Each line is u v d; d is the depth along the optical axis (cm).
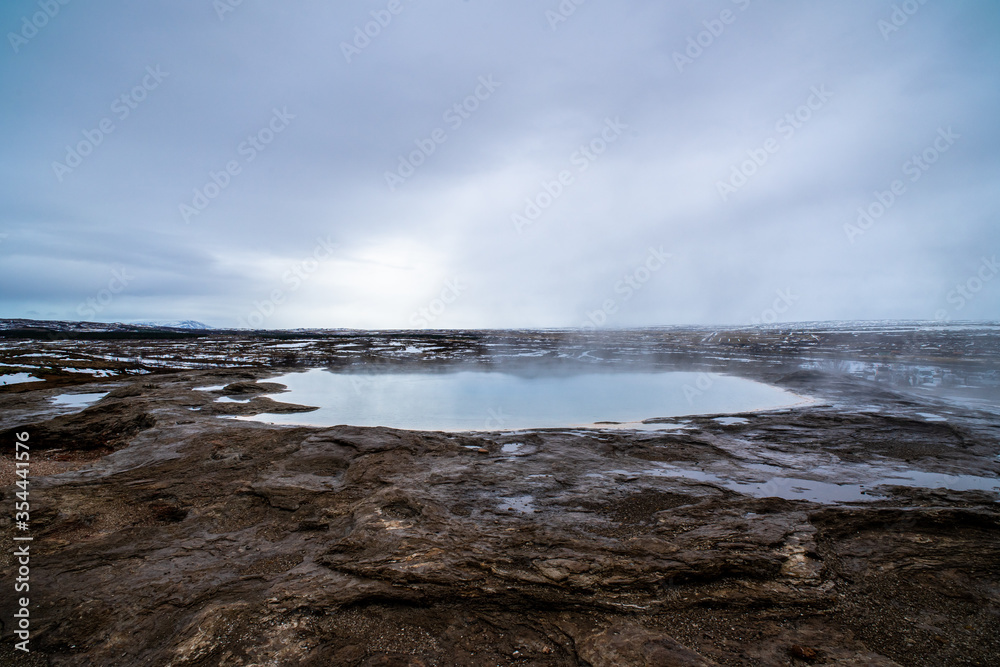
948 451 952
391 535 552
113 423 1236
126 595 453
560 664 360
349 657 366
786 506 646
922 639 385
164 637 394
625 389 2000
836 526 584
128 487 729
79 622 413
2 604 436
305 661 362
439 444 997
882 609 424
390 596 438
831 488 740
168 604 439
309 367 2928
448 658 367
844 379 2075
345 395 1845
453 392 1939
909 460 893
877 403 1509
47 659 370
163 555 533
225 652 370
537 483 756
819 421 1221
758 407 1525
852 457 914
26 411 1427
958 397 1623
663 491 720
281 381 2294
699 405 1591
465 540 542
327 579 466
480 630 398
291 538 577
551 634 393
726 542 533
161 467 824
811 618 413
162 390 1812
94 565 509
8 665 363
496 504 665
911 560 505
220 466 831
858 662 357
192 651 370
